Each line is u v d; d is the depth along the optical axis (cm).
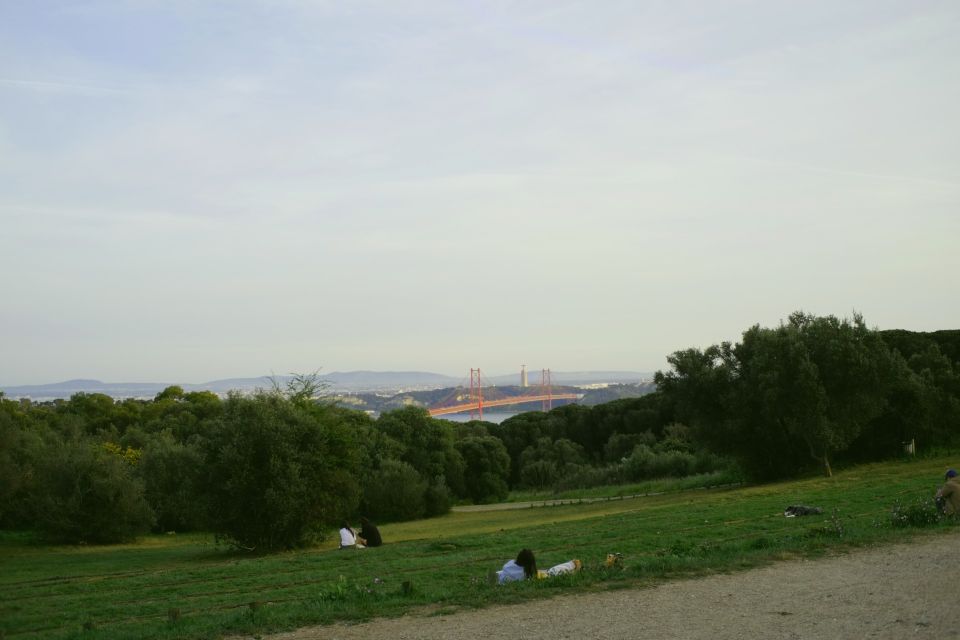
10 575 2439
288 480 3234
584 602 1180
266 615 1172
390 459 6231
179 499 4862
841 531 1686
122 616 1430
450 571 1739
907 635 918
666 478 6238
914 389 4712
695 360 4878
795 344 4353
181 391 10300
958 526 1745
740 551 1570
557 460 9188
